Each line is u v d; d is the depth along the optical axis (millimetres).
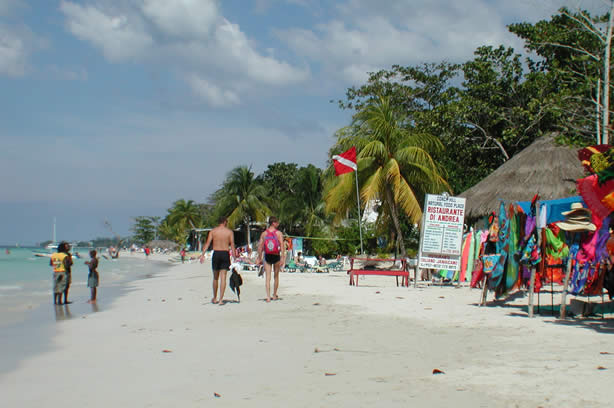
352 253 38062
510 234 10086
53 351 6531
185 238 86562
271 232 12039
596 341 6574
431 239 14953
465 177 31719
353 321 8508
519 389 4320
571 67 26438
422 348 6188
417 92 39562
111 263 56219
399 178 23234
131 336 7406
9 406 4199
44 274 31875
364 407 3922
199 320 8969
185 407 4039
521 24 28391
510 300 11312
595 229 8547
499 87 28891
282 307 10617
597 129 20359
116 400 4277
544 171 18828
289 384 4645
